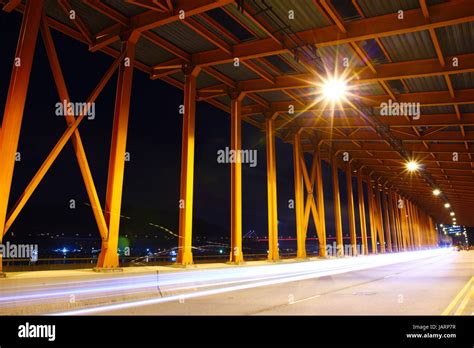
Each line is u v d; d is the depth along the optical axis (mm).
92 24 16922
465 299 10953
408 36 17703
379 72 20703
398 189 72062
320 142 35094
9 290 8875
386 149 38094
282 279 20578
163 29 17719
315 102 25078
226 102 27547
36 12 12188
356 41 17406
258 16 16156
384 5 15531
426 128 31828
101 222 14062
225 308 10008
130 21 16391
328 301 10977
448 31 17141
